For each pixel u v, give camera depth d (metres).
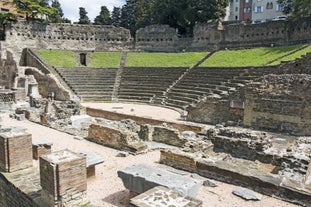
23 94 39.62
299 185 11.22
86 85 49.41
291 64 31.44
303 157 13.70
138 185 10.63
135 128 22.12
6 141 12.66
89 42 67.00
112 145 18.05
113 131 17.92
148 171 11.20
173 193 8.50
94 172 12.68
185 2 70.25
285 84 23.80
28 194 10.84
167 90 44.25
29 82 45.19
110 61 59.53
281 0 66.62
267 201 10.85
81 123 25.36
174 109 37.25
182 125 23.23
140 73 52.47
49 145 15.59
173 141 19.09
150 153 16.94
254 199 10.86
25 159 13.28
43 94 48.12
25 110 27.61
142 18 85.31
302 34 49.84
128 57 60.78
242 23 58.47
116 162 15.12
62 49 64.75
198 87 39.53
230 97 28.52
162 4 73.00
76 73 52.62
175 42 65.31
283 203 10.71
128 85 49.59
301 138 17.84
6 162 12.78
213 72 43.03
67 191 9.80
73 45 66.19
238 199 10.98
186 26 73.00
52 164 9.53
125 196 11.22
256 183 11.77
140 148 16.81
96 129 19.17
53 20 83.25
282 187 11.09
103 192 11.55
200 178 13.03
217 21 60.75
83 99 45.34
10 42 59.03
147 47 67.06
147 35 66.81
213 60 49.81
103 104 42.31
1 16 60.66
